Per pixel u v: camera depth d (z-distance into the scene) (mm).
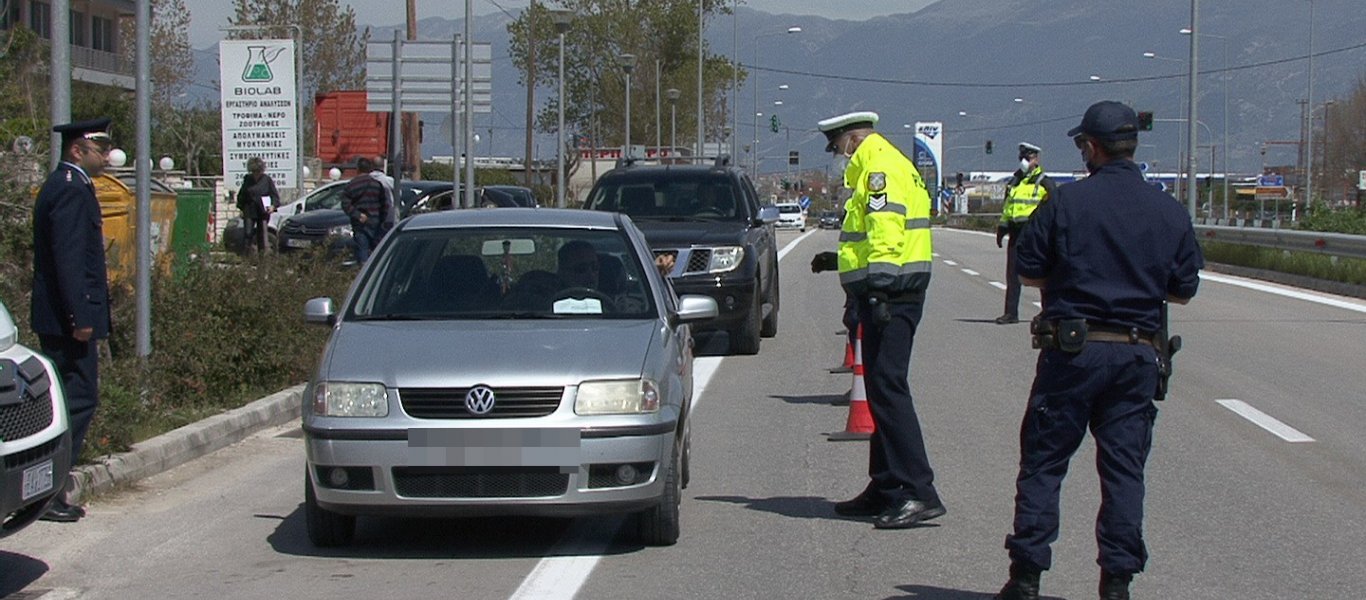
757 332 18656
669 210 19422
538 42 83125
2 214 15500
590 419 8266
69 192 9453
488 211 10711
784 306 26891
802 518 9672
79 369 9727
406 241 10211
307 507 8711
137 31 12641
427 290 9844
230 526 9508
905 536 9164
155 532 9336
